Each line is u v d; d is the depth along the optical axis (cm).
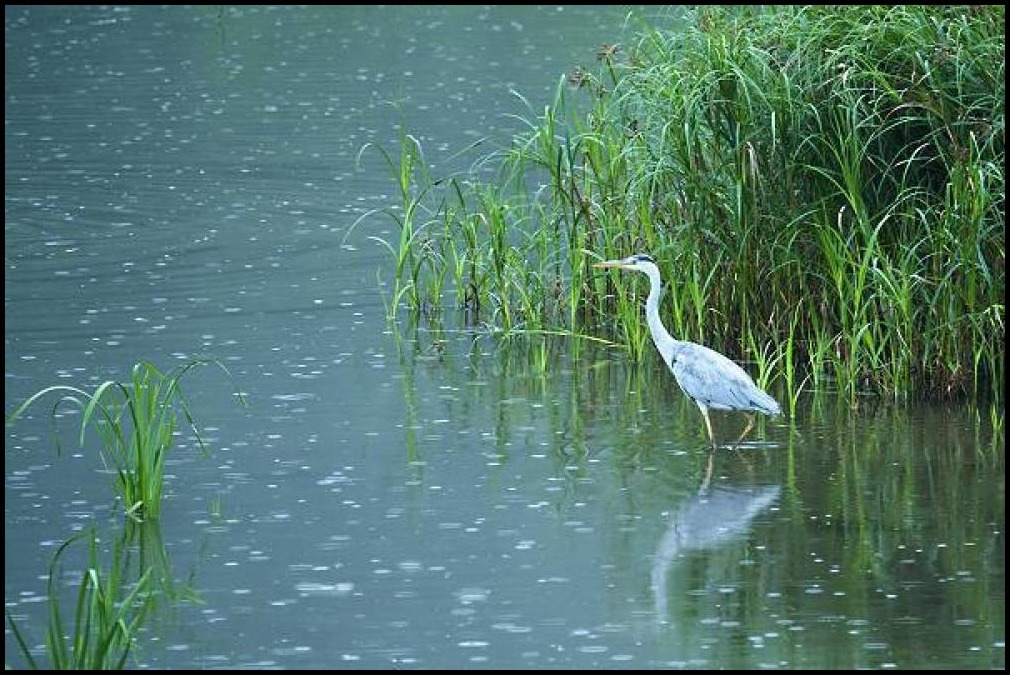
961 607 1314
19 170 2942
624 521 1508
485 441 1728
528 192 2734
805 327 1892
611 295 2091
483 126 3172
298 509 1542
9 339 2050
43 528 1499
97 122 3319
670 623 1295
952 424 1744
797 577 1379
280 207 2698
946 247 1741
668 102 1902
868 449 1681
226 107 3447
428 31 4309
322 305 2216
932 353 1808
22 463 1662
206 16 4647
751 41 1883
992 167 1728
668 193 1925
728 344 1925
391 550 1445
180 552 1445
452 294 2289
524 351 2044
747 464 1653
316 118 3319
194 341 2053
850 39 1858
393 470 1642
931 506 1532
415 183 2814
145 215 2656
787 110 1822
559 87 2020
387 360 2002
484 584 1372
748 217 1855
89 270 2358
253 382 1909
